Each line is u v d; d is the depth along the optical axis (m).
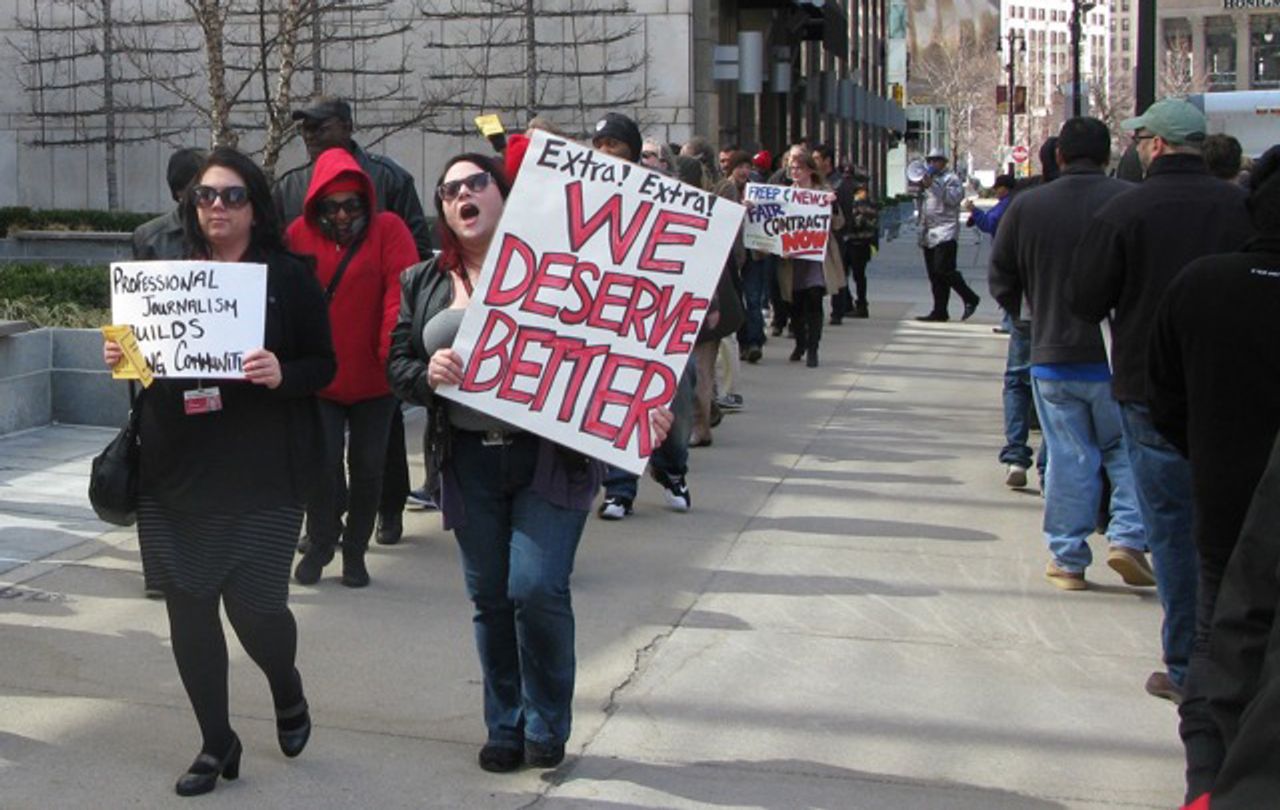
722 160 14.83
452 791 5.09
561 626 5.01
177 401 4.78
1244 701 3.25
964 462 10.92
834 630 6.94
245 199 4.90
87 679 6.11
